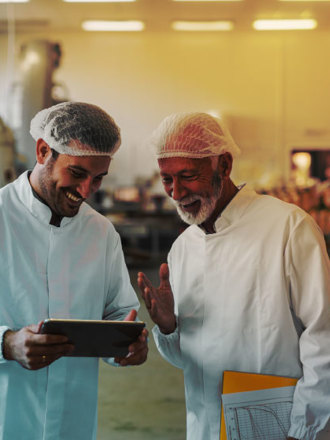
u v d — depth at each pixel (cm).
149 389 350
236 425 136
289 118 1155
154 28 1116
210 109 1162
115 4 998
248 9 1009
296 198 927
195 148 143
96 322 124
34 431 148
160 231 1124
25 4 1004
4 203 152
